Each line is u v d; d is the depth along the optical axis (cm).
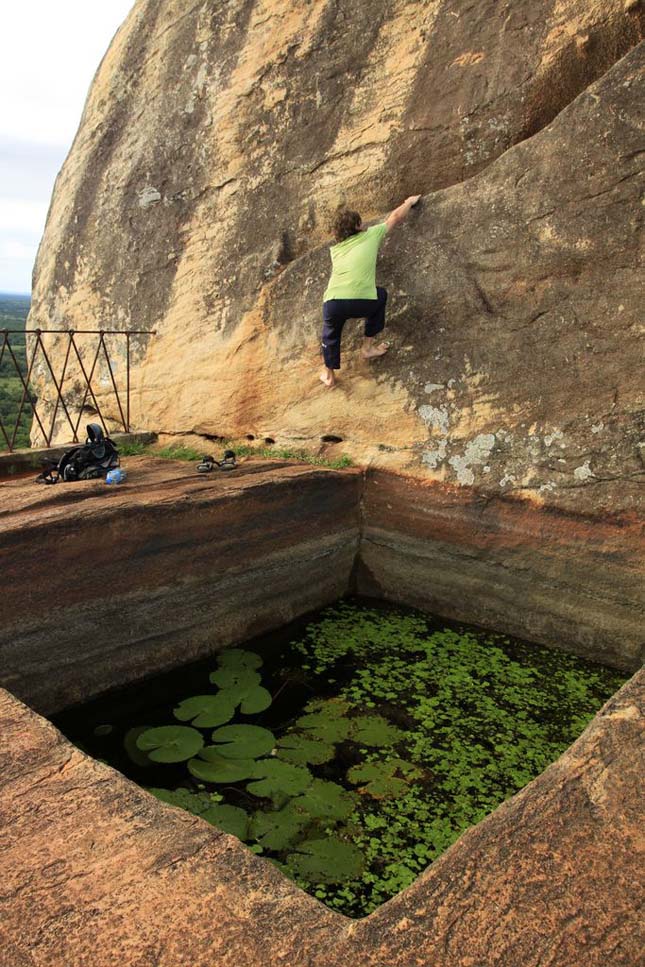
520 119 482
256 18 641
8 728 246
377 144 551
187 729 372
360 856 290
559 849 182
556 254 440
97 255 780
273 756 352
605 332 426
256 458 584
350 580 563
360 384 539
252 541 477
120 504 412
